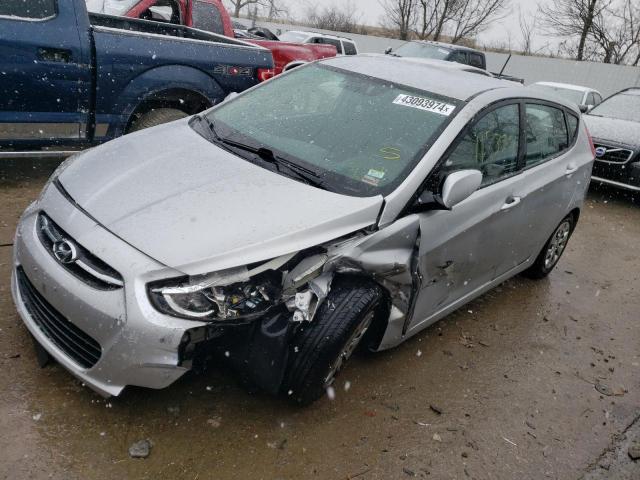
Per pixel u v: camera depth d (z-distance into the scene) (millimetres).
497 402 3449
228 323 2467
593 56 28453
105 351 2445
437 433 3072
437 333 4039
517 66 25438
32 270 2666
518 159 3996
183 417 2785
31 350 3010
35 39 4551
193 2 7859
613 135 8297
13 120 4656
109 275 2465
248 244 2561
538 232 4527
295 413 2963
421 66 4137
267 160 3240
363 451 2836
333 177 3119
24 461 2402
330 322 2756
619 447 3287
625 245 6820
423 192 3143
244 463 2615
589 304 5051
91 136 5125
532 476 2939
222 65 5695
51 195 2924
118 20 6617
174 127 3734
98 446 2547
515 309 4656
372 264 2863
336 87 3850
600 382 3889
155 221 2621
